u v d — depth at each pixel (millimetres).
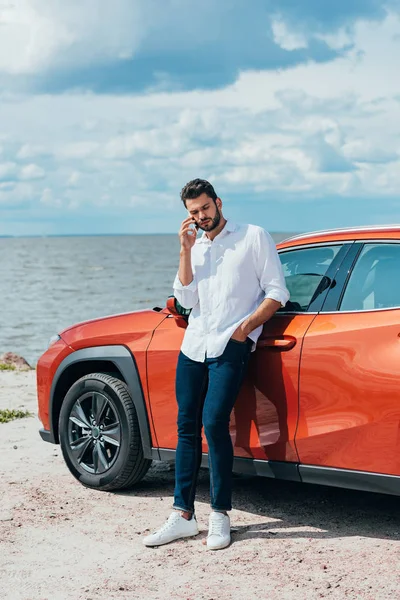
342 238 4645
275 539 4480
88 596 3820
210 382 4496
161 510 5098
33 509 5145
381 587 3760
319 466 4430
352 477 4305
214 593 3791
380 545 4305
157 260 118438
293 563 4113
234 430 4746
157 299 43719
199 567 4129
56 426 5867
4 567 4219
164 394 5090
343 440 4305
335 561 4109
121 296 46188
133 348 5238
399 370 4109
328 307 4504
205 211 4484
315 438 4398
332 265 4617
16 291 50562
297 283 4730
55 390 5758
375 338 4234
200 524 4793
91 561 4273
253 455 4680
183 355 4637
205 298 4543
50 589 3922
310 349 4414
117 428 5371
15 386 10422
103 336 5422
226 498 4492
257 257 4477
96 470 5516
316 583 3844
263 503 5156
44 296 46250
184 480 4598
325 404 4359
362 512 4902
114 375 5473
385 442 4168
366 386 4207
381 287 4367
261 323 4398
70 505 5219
